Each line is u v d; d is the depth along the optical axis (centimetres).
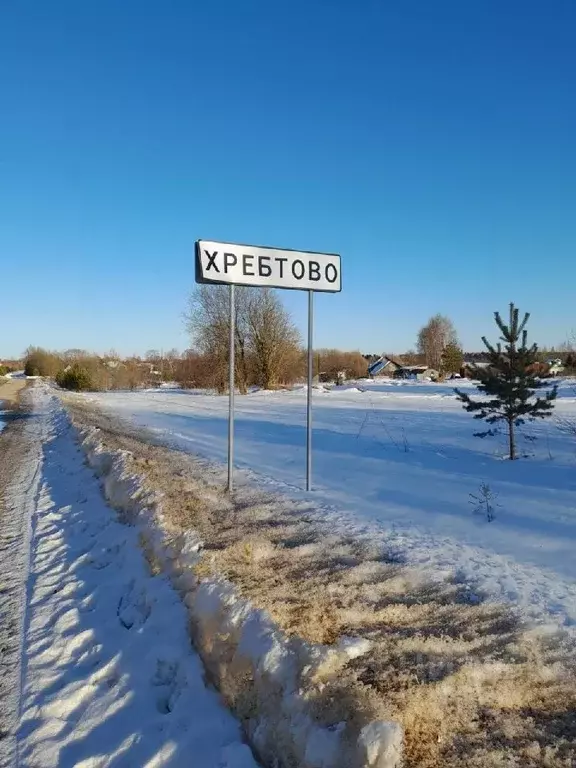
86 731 312
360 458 1096
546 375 1027
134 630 405
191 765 273
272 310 4550
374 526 626
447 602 411
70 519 739
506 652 331
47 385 5725
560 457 1002
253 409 2555
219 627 356
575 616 382
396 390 3944
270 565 489
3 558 604
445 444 1252
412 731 250
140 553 546
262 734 274
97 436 1339
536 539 556
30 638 418
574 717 275
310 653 296
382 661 307
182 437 1558
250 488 845
